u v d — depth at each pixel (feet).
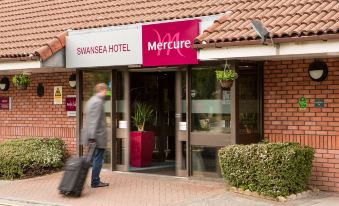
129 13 45.01
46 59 42.93
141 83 46.65
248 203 31.63
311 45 30.76
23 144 44.27
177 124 40.63
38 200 34.22
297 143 34.35
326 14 32.96
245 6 38.47
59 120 48.21
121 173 43.21
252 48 32.89
